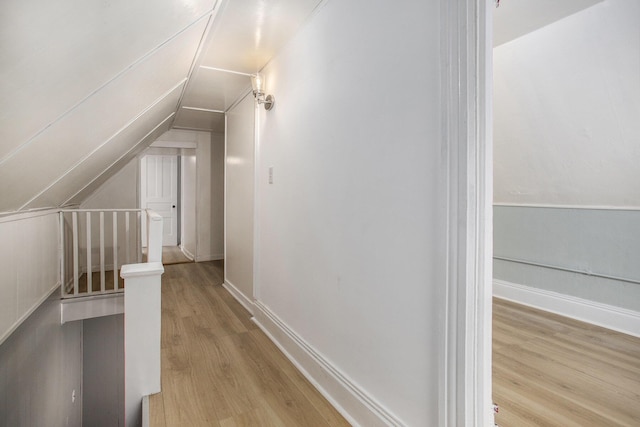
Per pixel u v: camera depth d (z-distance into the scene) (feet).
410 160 4.18
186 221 20.83
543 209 9.93
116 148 9.08
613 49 6.13
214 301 11.21
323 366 6.01
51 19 2.44
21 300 6.52
